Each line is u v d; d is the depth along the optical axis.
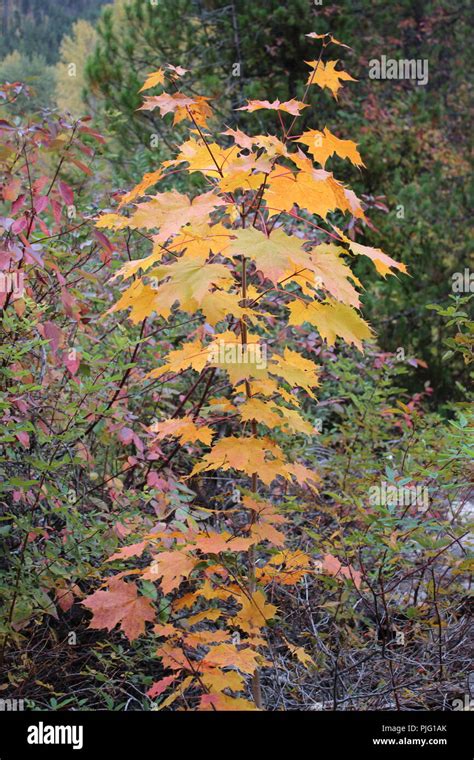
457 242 8.55
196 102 2.22
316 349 4.27
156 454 3.02
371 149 8.78
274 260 1.91
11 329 2.75
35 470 2.96
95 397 3.11
